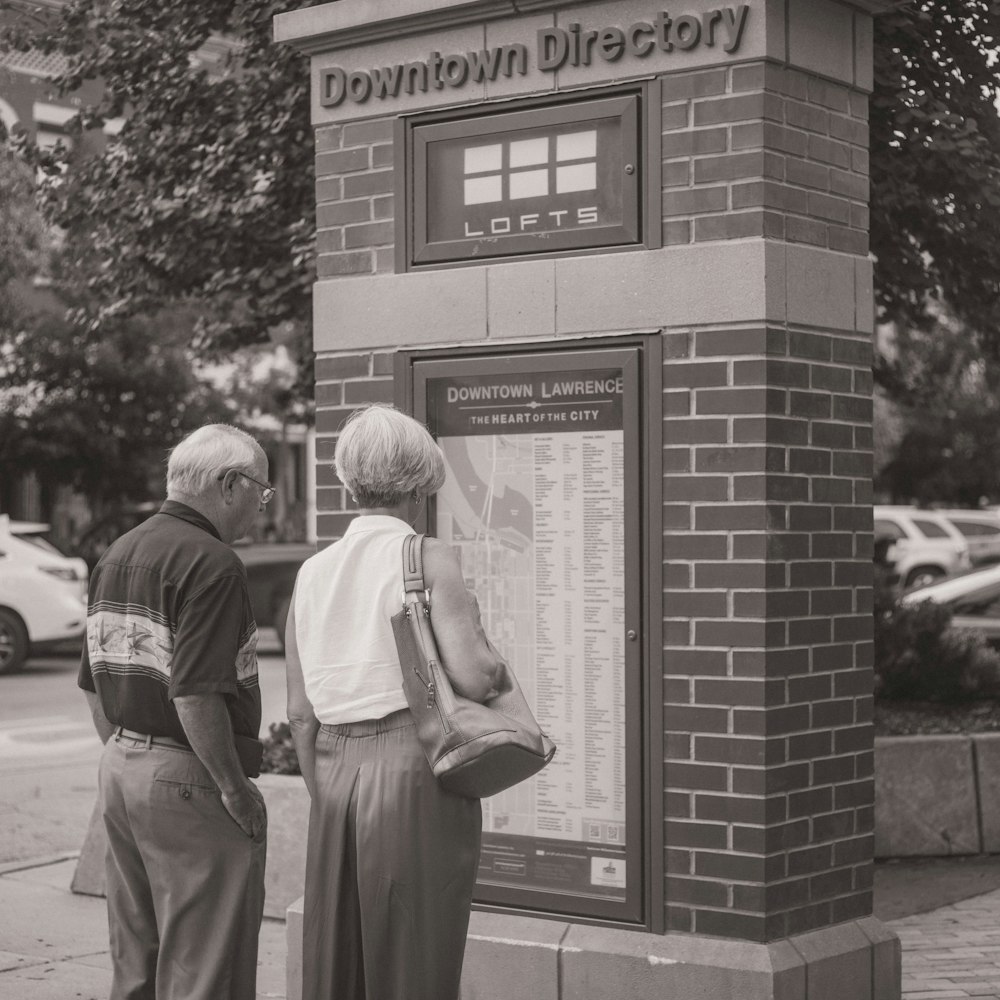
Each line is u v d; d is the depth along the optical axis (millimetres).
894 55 6754
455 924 3408
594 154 4785
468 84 4988
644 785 4656
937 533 26750
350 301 5230
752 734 4465
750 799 4465
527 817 4910
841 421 4750
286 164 7941
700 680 4551
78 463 20750
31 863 7586
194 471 3844
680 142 4617
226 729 3631
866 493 4844
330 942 3451
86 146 9109
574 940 4699
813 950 4531
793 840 4551
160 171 8352
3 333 20141
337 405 5270
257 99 7902
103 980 5527
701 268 4559
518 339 4902
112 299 8852
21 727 12461
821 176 4715
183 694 3580
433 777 3371
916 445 30109
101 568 3844
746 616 4480
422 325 5090
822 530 4664
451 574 3424
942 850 7359
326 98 5277
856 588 4793
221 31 8227
